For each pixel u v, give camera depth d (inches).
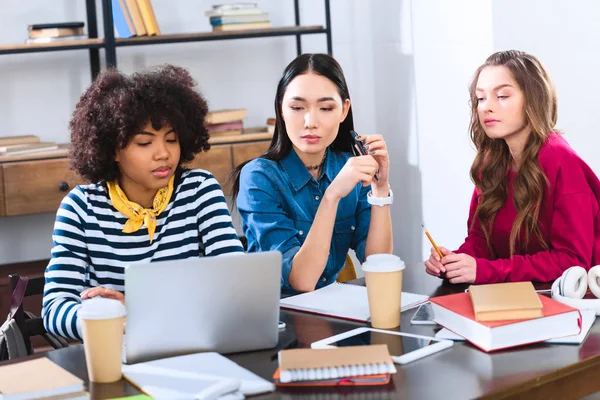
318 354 49.9
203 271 52.2
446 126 138.6
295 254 76.8
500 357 52.1
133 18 135.1
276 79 157.0
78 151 69.2
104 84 68.0
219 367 50.9
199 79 152.6
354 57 157.5
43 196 133.5
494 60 76.4
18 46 131.1
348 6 156.2
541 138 75.0
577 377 51.0
